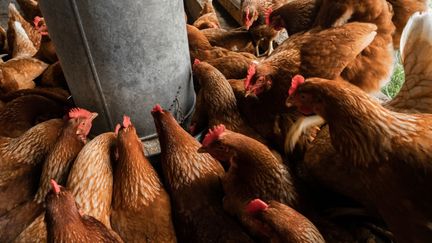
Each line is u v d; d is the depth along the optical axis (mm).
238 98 1195
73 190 894
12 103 1279
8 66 1511
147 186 938
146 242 859
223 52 1500
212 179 968
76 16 938
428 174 691
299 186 922
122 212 910
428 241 725
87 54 997
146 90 1081
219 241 846
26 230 864
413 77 882
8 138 1182
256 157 891
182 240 889
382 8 1074
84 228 721
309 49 1072
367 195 839
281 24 1468
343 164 885
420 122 747
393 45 1169
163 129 985
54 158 988
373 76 1101
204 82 1184
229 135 922
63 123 1066
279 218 739
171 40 1057
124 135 949
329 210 946
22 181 1021
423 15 852
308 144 1046
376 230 901
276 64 1108
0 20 2607
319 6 1312
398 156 723
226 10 2193
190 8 2465
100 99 1082
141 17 962
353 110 762
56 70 1462
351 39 1028
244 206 875
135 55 1010
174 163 966
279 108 1103
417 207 712
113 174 976
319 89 814
